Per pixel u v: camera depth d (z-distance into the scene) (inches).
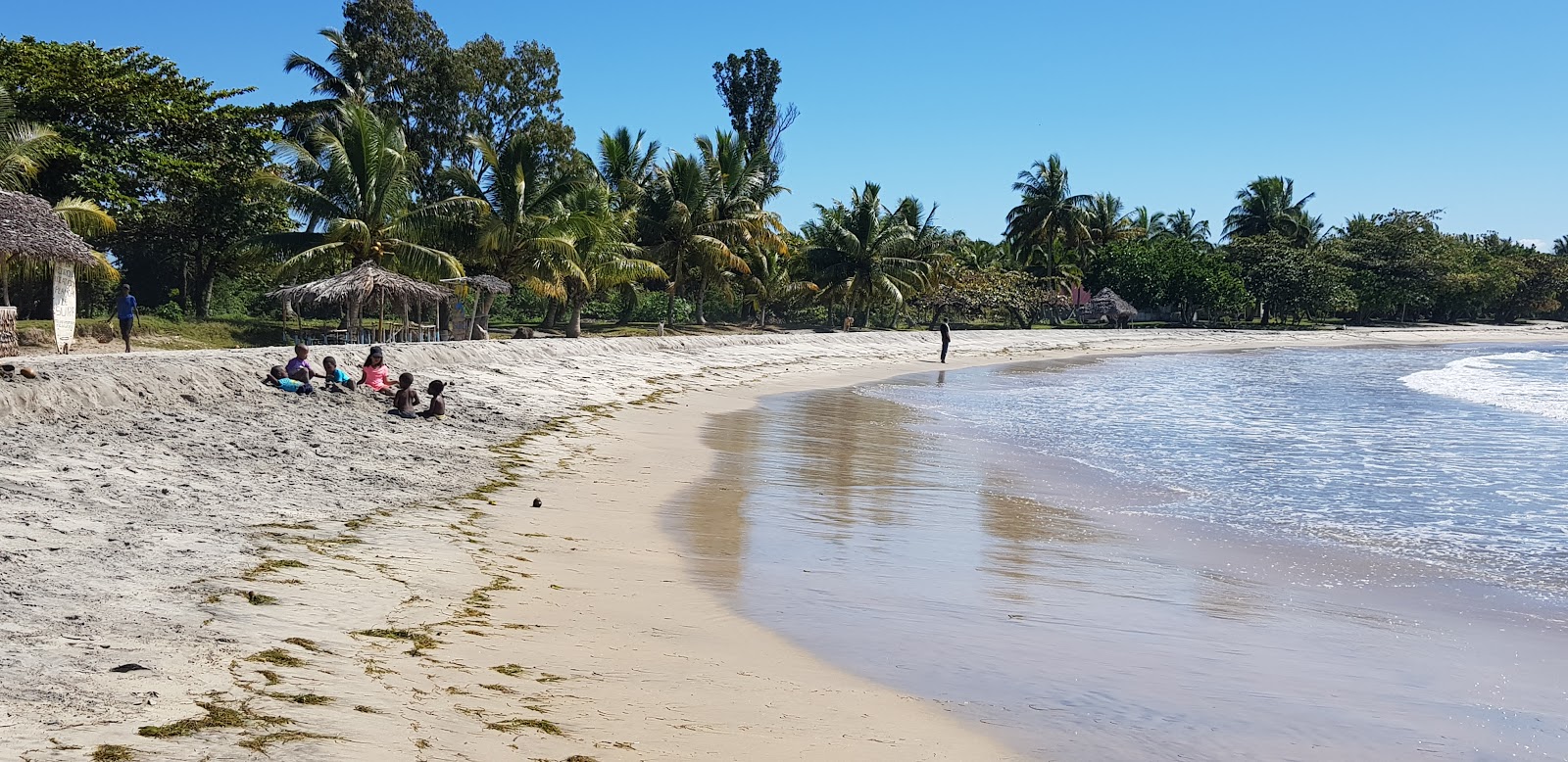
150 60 1411.2
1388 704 224.4
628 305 2097.7
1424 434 776.3
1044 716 207.6
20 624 202.8
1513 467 609.0
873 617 279.1
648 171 2025.1
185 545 291.0
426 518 371.9
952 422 833.5
